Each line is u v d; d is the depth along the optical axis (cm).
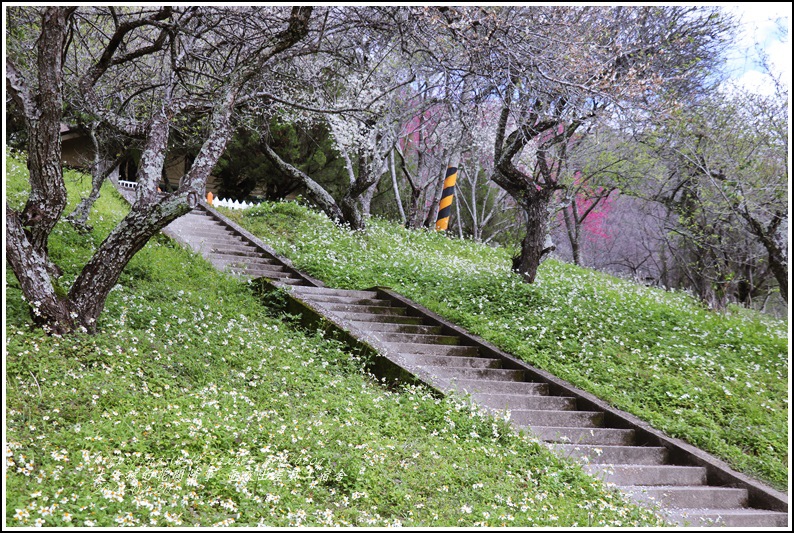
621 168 1608
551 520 505
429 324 1092
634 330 1168
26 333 666
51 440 492
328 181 2350
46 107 688
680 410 857
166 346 748
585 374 952
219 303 982
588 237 3191
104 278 742
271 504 464
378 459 562
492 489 556
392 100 1584
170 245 1306
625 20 1341
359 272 1393
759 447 787
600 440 768
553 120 1114
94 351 691
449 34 880
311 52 867
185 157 2142
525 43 862
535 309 1201
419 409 719
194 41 1052
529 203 1384
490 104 1323
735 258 1647
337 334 930
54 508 399
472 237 2561
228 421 582
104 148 1253
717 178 1337
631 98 1022
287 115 1720
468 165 2808
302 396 713
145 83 1083
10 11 875
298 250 1538
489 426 696
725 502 670
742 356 1108
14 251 685
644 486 666
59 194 716
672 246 2088
